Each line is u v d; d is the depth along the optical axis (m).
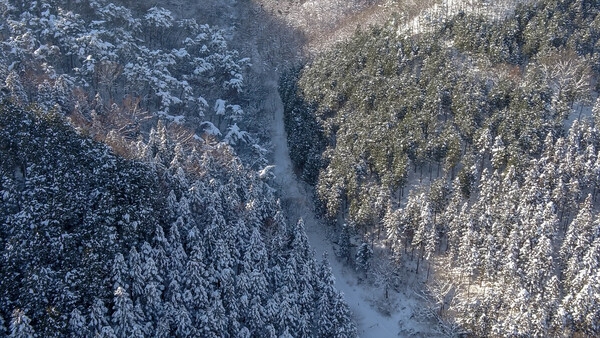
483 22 92.12
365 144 77.31
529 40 86.88
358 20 120.00
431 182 74.69
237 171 71.62
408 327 65.25
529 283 58.47
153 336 50.09
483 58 85.69
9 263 47.25
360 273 72.19
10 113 57.34
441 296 64.94
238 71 105.38
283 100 105.12
